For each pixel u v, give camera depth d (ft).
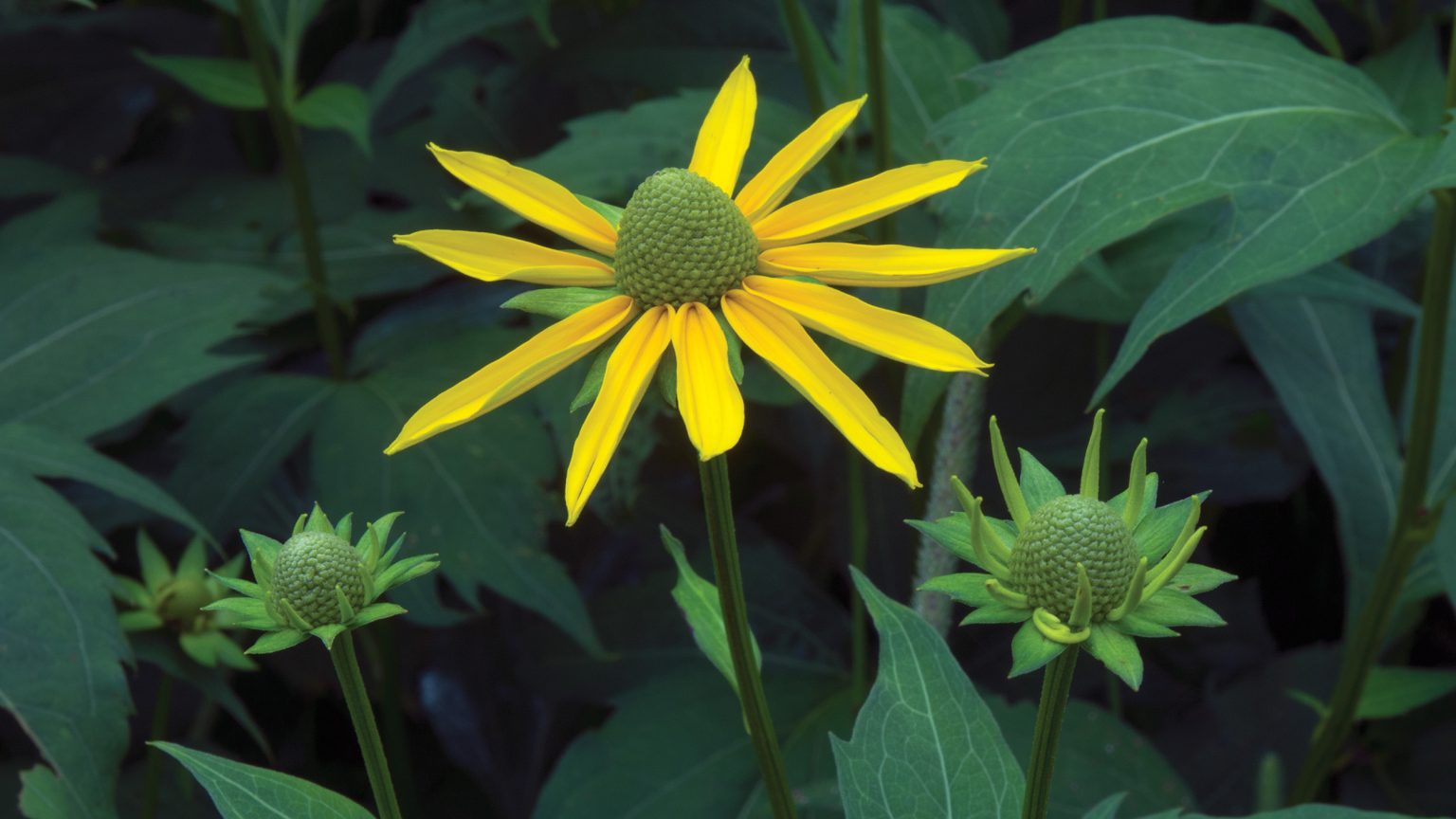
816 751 2.65
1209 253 2.04
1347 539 2.60
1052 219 2.07
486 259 1.76
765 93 3.17
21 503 2.18
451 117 3.57
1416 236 3.02
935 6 3.08
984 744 1.84
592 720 3.25
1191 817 1.88
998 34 3.15
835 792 2.42
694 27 3.22
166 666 2.23
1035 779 1.73
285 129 2.89
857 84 2.73
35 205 3.83
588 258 1.77
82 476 2.26
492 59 3.80
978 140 2.12
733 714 2.68
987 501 3.09
